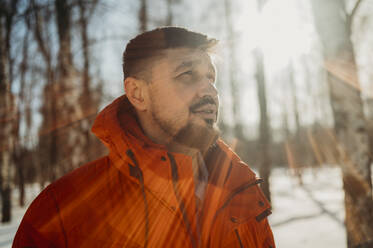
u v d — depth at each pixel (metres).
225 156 0.97
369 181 2.88
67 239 0.79
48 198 0.82
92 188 0.83
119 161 0.83
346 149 2.96
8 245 4.63
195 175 0.89
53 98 6.77
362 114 2.96
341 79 3.02
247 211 0.91
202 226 0.84
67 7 6.98
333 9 3.03
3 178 7.30
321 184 16.12
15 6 7.52
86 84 7.26
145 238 0.77
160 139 0.88
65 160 6.55
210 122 0.83
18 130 9.35
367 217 2.82
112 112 0.89
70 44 6.97
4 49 7.60
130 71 0.90
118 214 0.79
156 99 0.85
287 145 25.12
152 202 0.79
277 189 14.07
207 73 0.88
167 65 0.85
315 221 6.32
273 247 0.97
